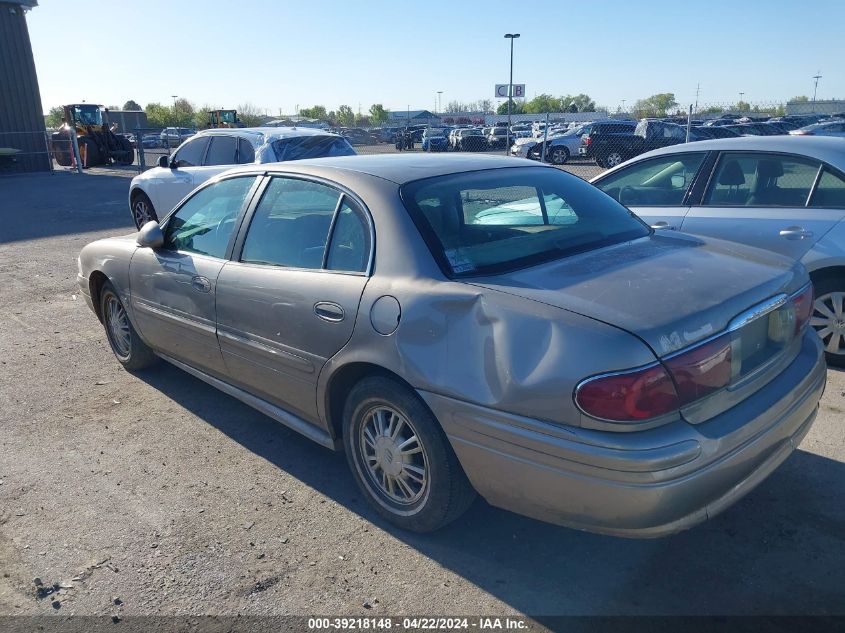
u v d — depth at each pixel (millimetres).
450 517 2986
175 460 3885
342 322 3102
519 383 2496
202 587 2828
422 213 3100
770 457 2789
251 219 3807
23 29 24328
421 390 2797
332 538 3137
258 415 4457
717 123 28578
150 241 4312
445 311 2754
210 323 3953
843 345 4770
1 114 24281
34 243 10859
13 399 4758
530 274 2857
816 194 4793
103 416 4473
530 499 2588
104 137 28109
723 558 2924
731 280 2826
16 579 2906
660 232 3639
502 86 19031
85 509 3408
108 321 5289
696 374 2432
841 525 3115
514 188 3512
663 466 2312
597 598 2711
